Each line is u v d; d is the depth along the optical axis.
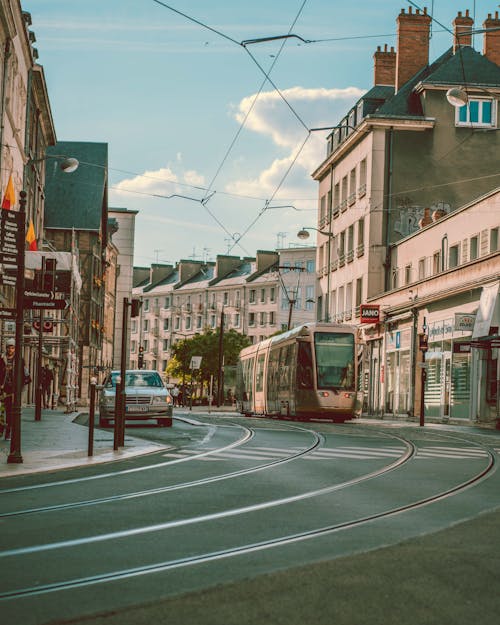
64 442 22.77
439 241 46.66
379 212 58.47
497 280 36.28
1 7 34.94
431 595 6.82
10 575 7.73
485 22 59.88
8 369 23.03
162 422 32.16
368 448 21.80
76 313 45.38
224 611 6.34
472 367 39.50
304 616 6.19
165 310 151.50
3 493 13.41
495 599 6.73
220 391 81.06
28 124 48.47
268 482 14.70
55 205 83.31
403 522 10.59
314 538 9.47
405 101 59.34
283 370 39.72
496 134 58.53
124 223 118.00
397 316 50.78
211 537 9.57
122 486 14.20
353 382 37.22
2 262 16.70
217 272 140.88
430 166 58.50
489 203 39.88
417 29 60.34
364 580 7.33
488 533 9.73
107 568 7.99
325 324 37.97
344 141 63.53
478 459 19.08
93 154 85.81
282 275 126.81
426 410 45.78
